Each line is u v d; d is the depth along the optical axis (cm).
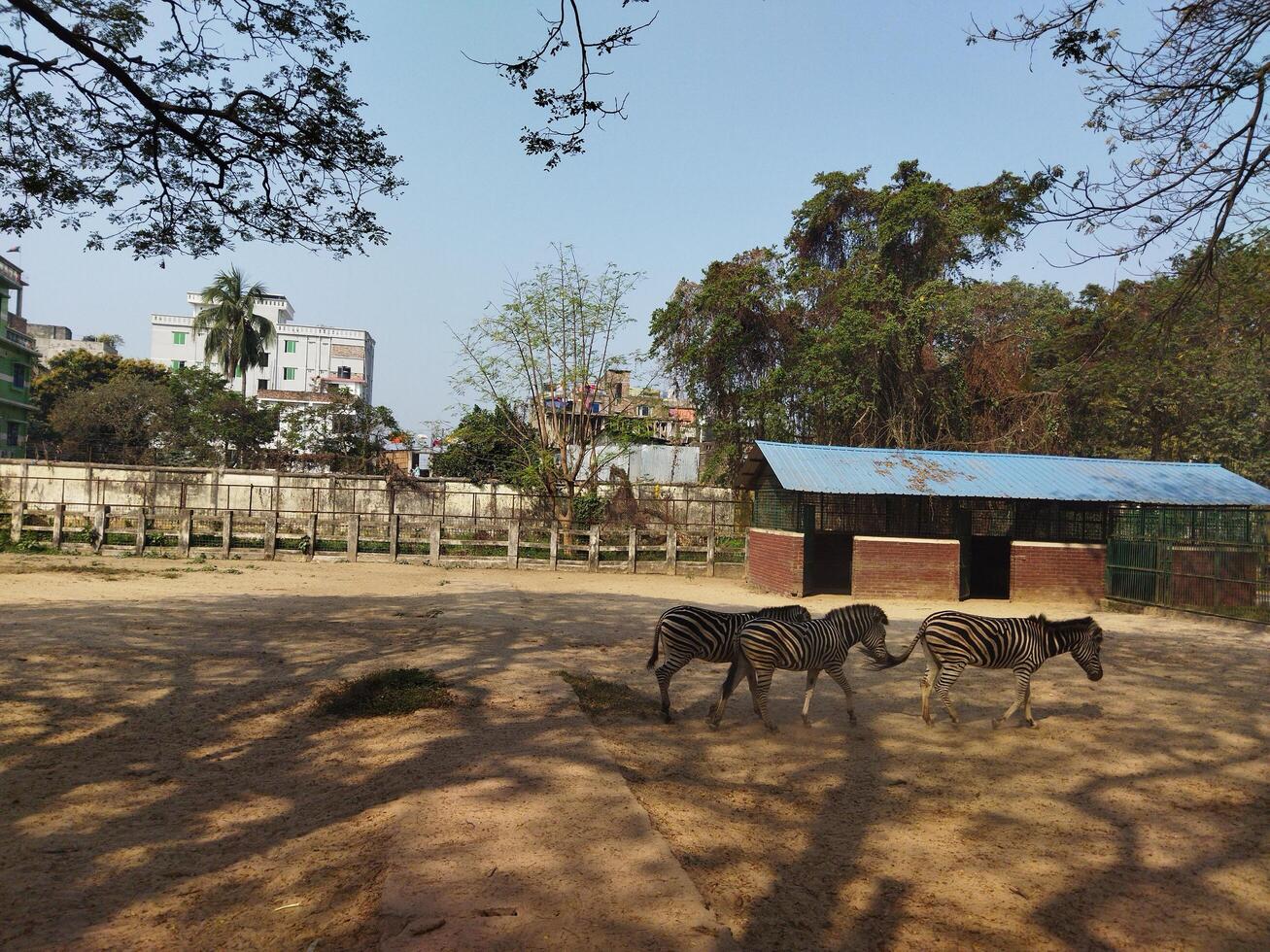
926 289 3158
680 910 461
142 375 6700
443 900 461
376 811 626
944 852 623
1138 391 2758
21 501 2638
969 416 3409
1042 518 2409
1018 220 1047
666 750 839
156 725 863
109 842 588
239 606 1648
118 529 2788
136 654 1167
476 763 722
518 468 3303
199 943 450
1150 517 2244
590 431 3475
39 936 456
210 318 6303
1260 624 1873
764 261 3378
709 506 3412
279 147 1131
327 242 1223
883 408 3322
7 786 684
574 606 1872
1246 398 2883
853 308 3156
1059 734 955
